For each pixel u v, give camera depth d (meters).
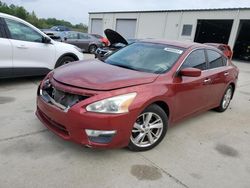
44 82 3.54
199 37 24.56
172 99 3.56
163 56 3.99
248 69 15.47
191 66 4.05
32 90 5.79
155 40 4.61
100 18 31.89
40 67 6.28
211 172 3.17
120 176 2.87
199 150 3.70
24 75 6.02
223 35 27.17
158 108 3.38
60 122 3.02
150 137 3.43
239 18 20.56
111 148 3.01
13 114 4.25
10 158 2.98
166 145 3.72
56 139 3.51
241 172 3.26
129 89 3.05
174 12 24.38
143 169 3.05
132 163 3.14
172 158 3.38
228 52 12.11
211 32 26.66
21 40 5.85
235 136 4.37
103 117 2.84
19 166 2.85
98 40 16.78
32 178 2.67
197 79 4.09
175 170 3.11
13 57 5.69
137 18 27.47
